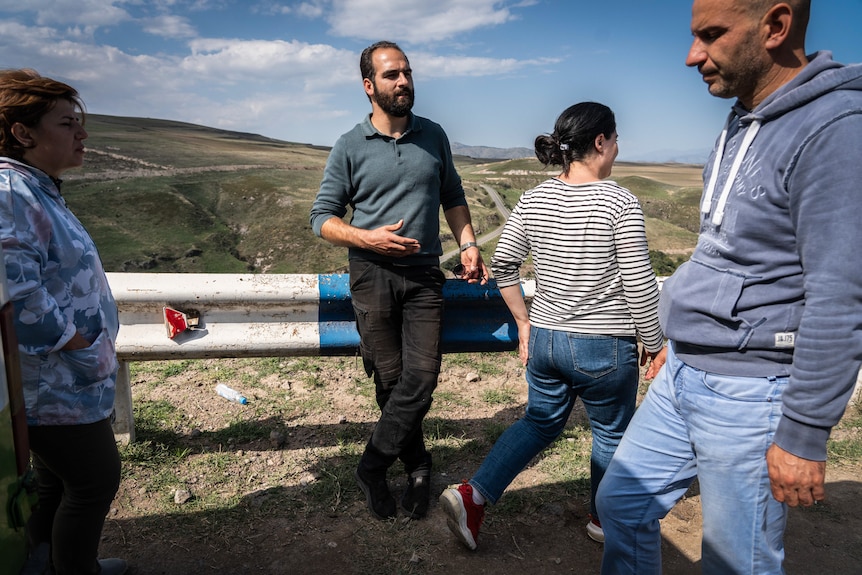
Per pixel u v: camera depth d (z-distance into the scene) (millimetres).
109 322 2223
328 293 3465
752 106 1691
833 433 3973
